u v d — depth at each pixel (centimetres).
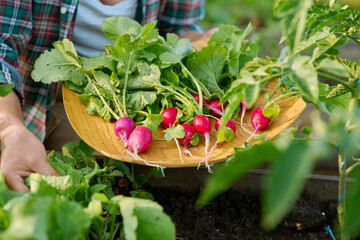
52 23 159
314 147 37
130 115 120
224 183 37
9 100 116
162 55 123
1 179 75
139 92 123
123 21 127
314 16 77
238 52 131
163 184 129
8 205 59
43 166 93
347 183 120
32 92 166
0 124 103
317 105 95
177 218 117
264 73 58
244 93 58
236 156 94
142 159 103
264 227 116
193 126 112
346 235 73
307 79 55
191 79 129
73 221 56
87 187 83
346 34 83
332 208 121
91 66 123
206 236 111
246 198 124
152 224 67
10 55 134
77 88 127
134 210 68
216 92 129
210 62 126
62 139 175
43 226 48
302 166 34
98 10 170
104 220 79
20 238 49
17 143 97
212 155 107
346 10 75
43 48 164
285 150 36
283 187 33
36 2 151
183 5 204
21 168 93
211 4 369
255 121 112
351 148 47
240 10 361
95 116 121
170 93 123
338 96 89
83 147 121
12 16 142
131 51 121
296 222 115
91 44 179
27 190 88
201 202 39
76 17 165
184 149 109
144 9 180
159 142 113
